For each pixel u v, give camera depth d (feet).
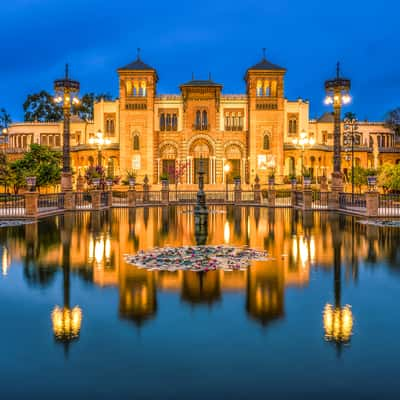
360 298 28.50
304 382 17.15
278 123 229.25
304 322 23.80
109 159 242.58
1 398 16.05
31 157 152.56
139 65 232.73
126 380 17.35
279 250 47.37
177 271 36.29
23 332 22.40
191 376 17.63
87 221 83.10
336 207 114.42
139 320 24.12
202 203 79.30
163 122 237.25
